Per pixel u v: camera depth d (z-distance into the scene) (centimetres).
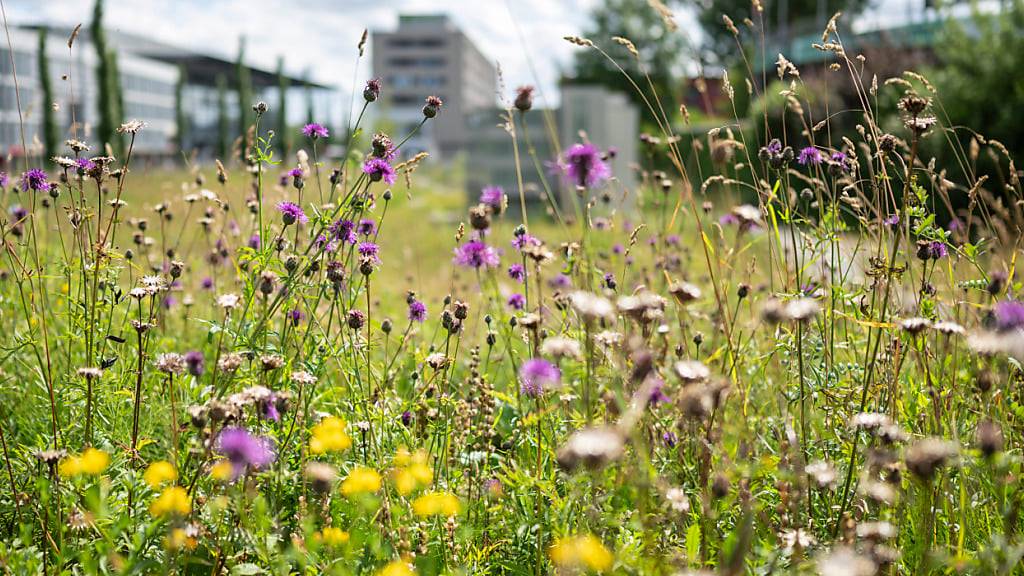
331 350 269
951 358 279
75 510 211
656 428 253
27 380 323
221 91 4859
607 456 160
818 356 284
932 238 263
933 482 205
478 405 275
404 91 9531
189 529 197
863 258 304
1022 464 227
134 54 6203
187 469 243
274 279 271
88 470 204
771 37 2756
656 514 204
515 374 273
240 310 340
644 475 201
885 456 203
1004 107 1358
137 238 402
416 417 274
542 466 244
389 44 9512
